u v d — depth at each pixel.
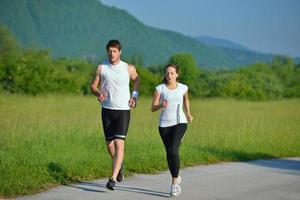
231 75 112.75
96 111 34.06
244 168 15.55
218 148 19.11
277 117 35.03
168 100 11.62
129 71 12.02
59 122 24.42
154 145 18.42
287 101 79.31
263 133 24.00
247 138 22.17
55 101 46.41
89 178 13.04
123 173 13.16
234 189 12.27
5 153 15.03
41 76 70.94
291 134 24.81
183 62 112.06
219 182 13.12
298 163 16.92
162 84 11.77
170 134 11.63
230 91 92.56
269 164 16.53
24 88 69.19
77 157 15.00
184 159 16.16
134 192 11.70
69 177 12.77
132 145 18.20
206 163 16.39
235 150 18.97
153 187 12.30
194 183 12.93
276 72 151.00
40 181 12.00
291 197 11.55
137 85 12.10
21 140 17.78
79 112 32.66
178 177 11.46
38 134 19.41
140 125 24.75
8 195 11.05
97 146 17.48
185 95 11.81
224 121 28.98
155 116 31.50
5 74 69.38
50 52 79.06
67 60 102.69
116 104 11.82
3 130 20.33
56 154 15.30
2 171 12.53
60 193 11.38
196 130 24.09
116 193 11.55
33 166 13.37
